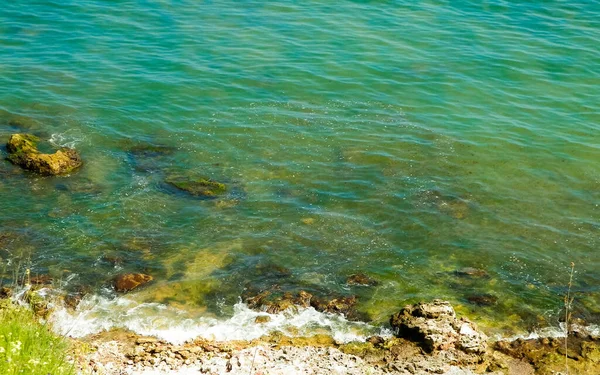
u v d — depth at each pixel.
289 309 18.84
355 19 41.03
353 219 23.20
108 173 24.97
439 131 29.31
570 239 22.75
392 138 28.50
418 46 37.66
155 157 26.28
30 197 23.22
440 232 22.75
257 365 16.27
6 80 31.59
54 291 18.94
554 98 32.78
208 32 38.12
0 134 26.97
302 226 22.67
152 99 30.72
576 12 43.53
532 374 16.72
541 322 18.89
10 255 20.36
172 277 19.97
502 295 19.94
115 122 28.67
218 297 19.28
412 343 17.59
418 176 25.91
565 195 25.28
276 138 28.08
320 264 20.91
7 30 37.00
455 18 41.84
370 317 18.75
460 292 20.02
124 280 19.58
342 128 29.14
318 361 16.61
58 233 21.55
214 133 28.25
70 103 29.98
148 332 17.69
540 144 28.66
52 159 24.59
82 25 38.22
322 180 25.36
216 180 24.97
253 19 40.31
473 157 27.44
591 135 29.61
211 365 16.17
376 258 21.33
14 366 12.11
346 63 35.22
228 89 31.97
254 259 20.95
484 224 23.33
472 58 36.50
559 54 37.47
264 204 23.75
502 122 30.33
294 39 37.78
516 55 37.06
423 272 20.81
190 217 22.80
